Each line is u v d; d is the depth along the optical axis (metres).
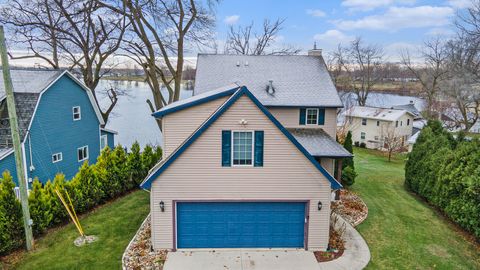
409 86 76.44
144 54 28.03
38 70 23.02
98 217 15.61
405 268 11.58
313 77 22.95
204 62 24.36
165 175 12.14
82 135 24.70
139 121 46.72
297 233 12.95
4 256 12.26
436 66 47.19
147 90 72.25
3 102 19.33
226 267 11.59
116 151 18.89
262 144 12.09
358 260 12.04
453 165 15.79
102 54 28.36
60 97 22.17
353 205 17.16
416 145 21.47
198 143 11.97
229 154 12.11
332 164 18.14
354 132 50.16
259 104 11.72
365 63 56.59
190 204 12.51
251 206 12.67
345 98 58.03
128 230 14.26
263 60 24.62
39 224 13.60
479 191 13.27
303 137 19.41
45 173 21.20
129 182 19.34
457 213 14.70
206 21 28.02
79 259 12.00
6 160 18.47
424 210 17.03
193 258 12.14
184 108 13.98
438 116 46.59
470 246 13.19
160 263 11.77
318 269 11.48
